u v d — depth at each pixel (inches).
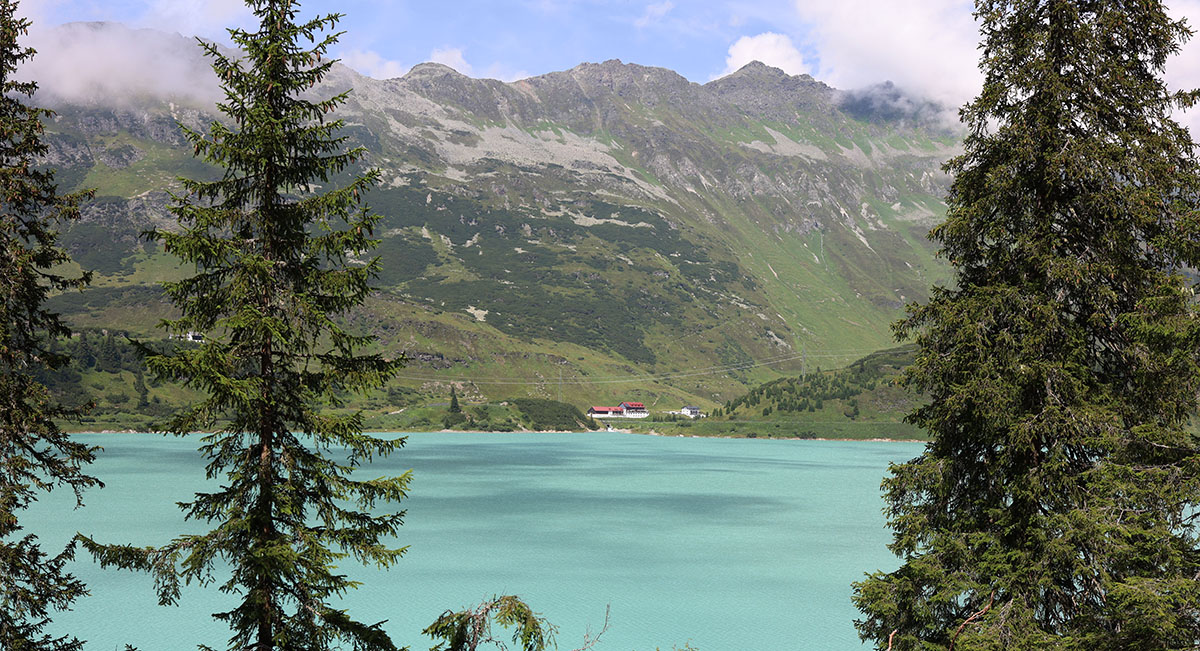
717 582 3398.1
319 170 747.4
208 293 724.0
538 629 610.9
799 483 7342.5
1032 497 844.6
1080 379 879.7
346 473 765.9
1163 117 899.4
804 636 2613.2
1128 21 896.3
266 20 716.0
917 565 892.0
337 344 747.4
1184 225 834.8
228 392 658.2
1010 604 830.5
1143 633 761.0
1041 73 887.7
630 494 6530.5
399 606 2920.8
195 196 724.0
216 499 732.7
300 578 712.4
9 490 846.5
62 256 933.2
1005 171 900.0
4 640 859.4
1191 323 796.6
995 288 908.6
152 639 2465.6
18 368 882.8
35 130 902.4
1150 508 805.9
